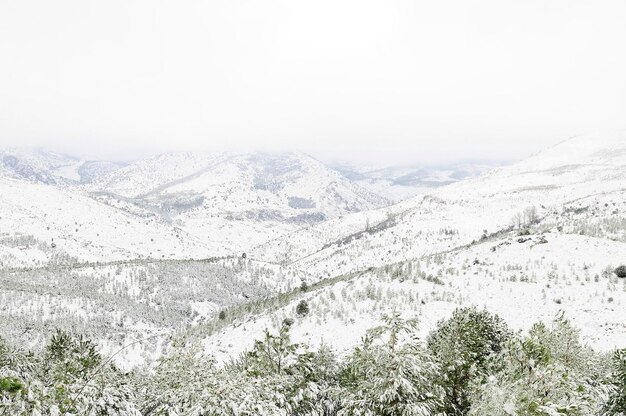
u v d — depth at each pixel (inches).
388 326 623.8
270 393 533.0
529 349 537.6
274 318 3267.7
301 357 687.7
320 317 3041.3
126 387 562.6
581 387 525.0
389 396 549.3
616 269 3213.6
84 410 467.5
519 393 470.3
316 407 655.8
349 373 705.0
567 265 3619.6
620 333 2298.2
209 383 508.4
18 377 449.7
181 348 675.4
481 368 645.9
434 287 3437.5
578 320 2551.7
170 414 489.1
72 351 844.6
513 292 3137.3
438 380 644.7
